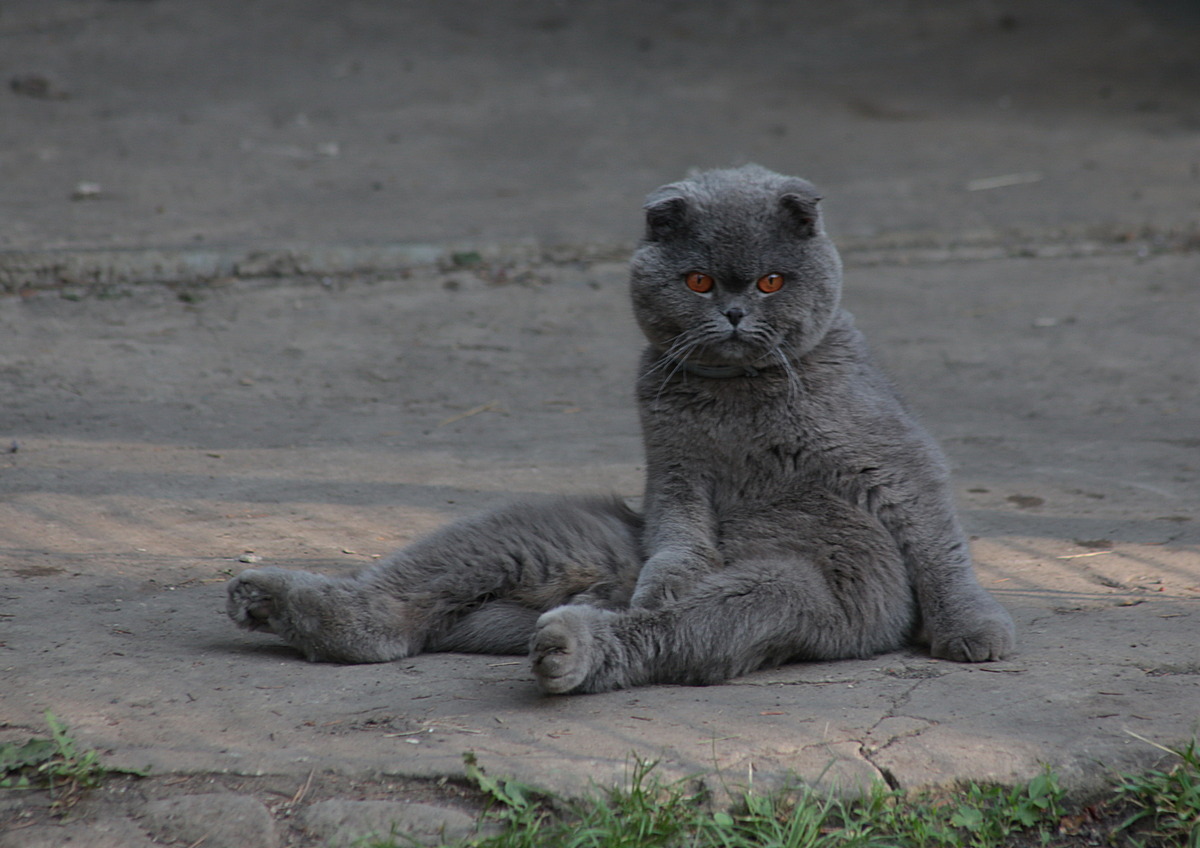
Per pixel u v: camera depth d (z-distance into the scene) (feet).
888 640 40.40
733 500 41.86
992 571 47.93
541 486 58.95
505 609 40.52
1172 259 109.09
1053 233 113.91
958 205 121.08
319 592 38.40
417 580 39.78
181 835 29.60
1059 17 202.69
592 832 28.96
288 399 74.28
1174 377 80.07
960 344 88.22
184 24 192.44
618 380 80.28
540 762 31.19
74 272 91.35
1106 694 35.19
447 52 184.44
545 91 166.20
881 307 97.14
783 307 40.32
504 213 115.44
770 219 40.50
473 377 80.07
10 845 29.12
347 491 57.62
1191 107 161.07
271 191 119.65
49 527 50.75
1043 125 154.20
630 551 41.75
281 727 33.50
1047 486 59.93
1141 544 50.52
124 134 138.72
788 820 30.17
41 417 67.72
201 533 51.13
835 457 40.47
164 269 94.27
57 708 34.22
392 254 101.45
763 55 187.42
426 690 36.24
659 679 37.47
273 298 93.56
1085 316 94.48
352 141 141.59
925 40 195.00
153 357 79.51
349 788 30.86
